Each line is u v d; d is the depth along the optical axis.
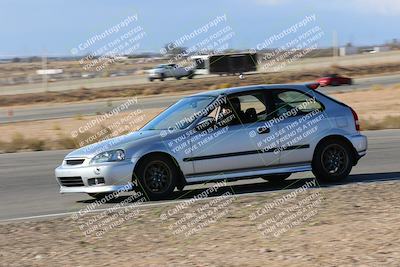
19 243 20.02
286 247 18.17
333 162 29.92
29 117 99.56
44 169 40.72
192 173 27.72
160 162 27.31
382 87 132.12
